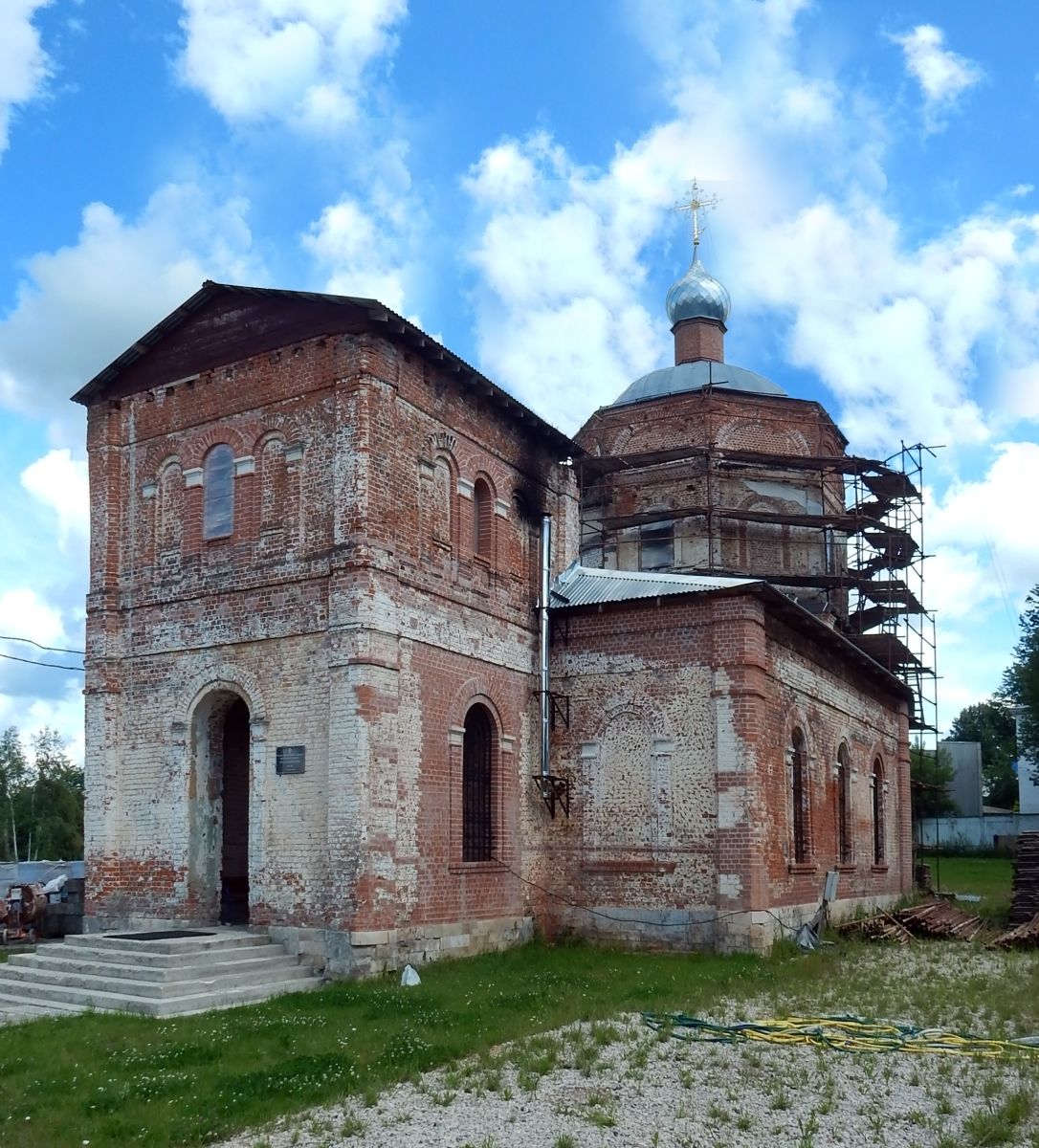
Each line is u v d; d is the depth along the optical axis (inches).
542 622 933.2
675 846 863.1
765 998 633.6
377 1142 378.0
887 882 1237.7
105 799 833.5
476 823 855.7
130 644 852.0
